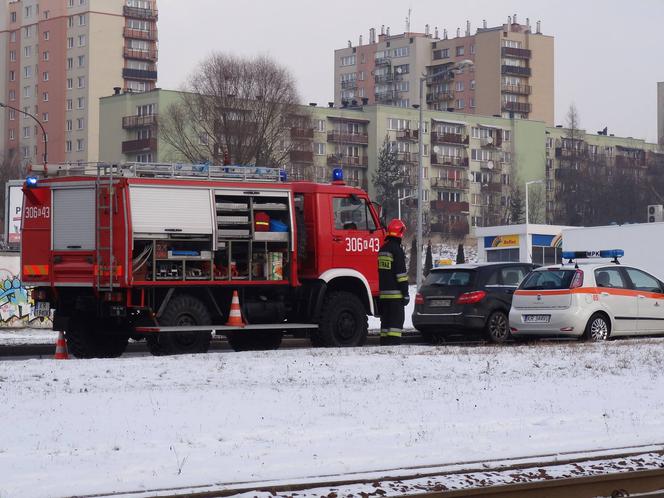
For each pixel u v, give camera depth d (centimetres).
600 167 19250
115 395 2012
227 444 1561
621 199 18688
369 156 16988
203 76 11881
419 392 2139
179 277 2859
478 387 2230
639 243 6053
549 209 19012
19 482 1287
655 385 2294
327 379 2302
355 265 3162
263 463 1429
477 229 9988
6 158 17812
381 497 1248
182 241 2870
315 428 1708
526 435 1692
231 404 1930
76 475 1332
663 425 1808
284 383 2233
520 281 3588
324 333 3078
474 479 1353
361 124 16962
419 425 1756
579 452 1546
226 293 2989
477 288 3491
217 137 11694
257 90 11875
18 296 4934
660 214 6359
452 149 17900
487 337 3497
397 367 2498
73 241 2875
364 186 16950
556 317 3303
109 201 2809
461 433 1697
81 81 18475
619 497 1317
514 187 18212
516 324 3391
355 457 1482
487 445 1592
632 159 19900
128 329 2923
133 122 15500
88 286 2848
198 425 1712
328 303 3092
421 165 5984
